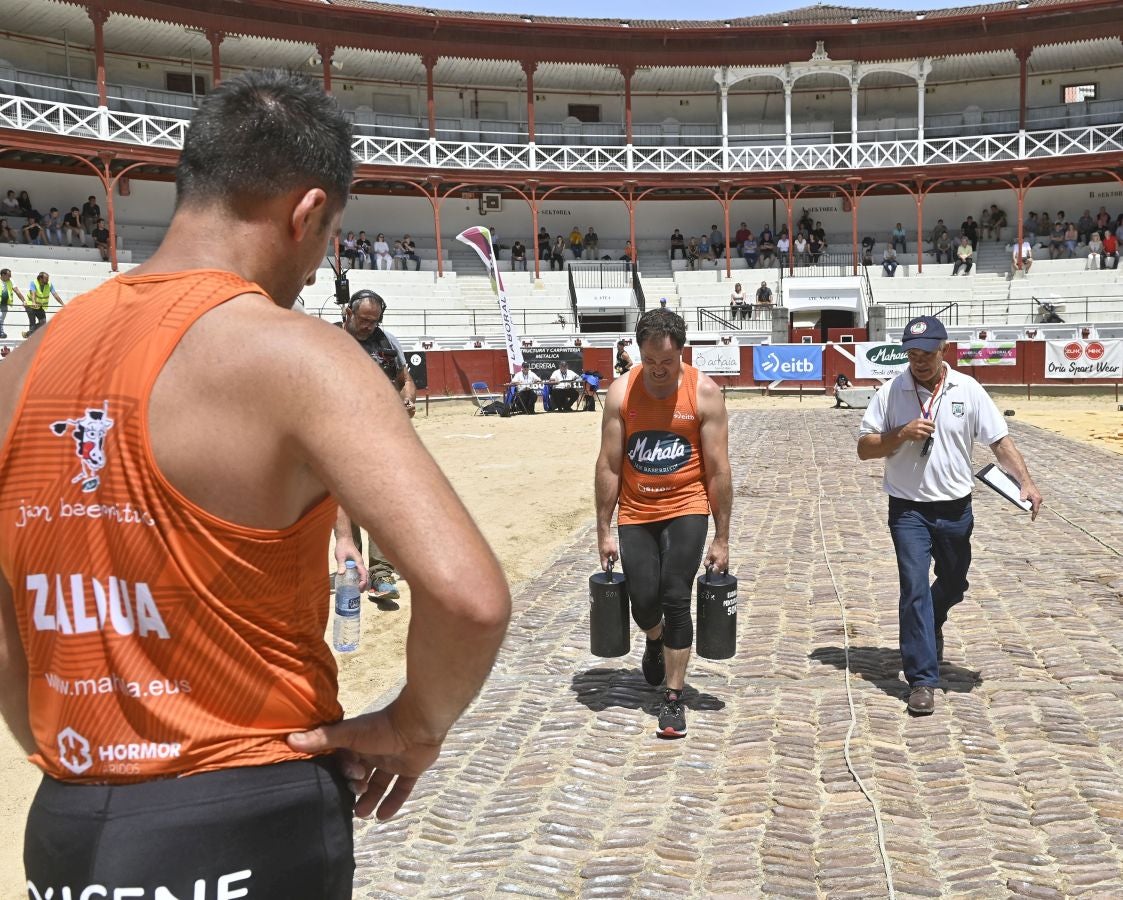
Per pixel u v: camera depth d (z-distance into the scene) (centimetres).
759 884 379
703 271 4059
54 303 2669
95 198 3622
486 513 1240
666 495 530
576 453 1800
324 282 3525
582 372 2805
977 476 557
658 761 499
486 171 3894
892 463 570
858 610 773
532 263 4047
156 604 146
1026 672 615
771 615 764
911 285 3903
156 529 144
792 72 4084
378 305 748
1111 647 657
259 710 153
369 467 143
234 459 145
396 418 150
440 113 4447
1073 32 3900
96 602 147
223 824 147
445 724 161
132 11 3359
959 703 566
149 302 154
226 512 146
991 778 466
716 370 3156
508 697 600
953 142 3997
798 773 479
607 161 4044
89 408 147
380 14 3731
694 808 446
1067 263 3825
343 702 612
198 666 148
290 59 4106
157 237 3734
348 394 146
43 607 150
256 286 160
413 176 3825
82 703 149
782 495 1337
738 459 1711
